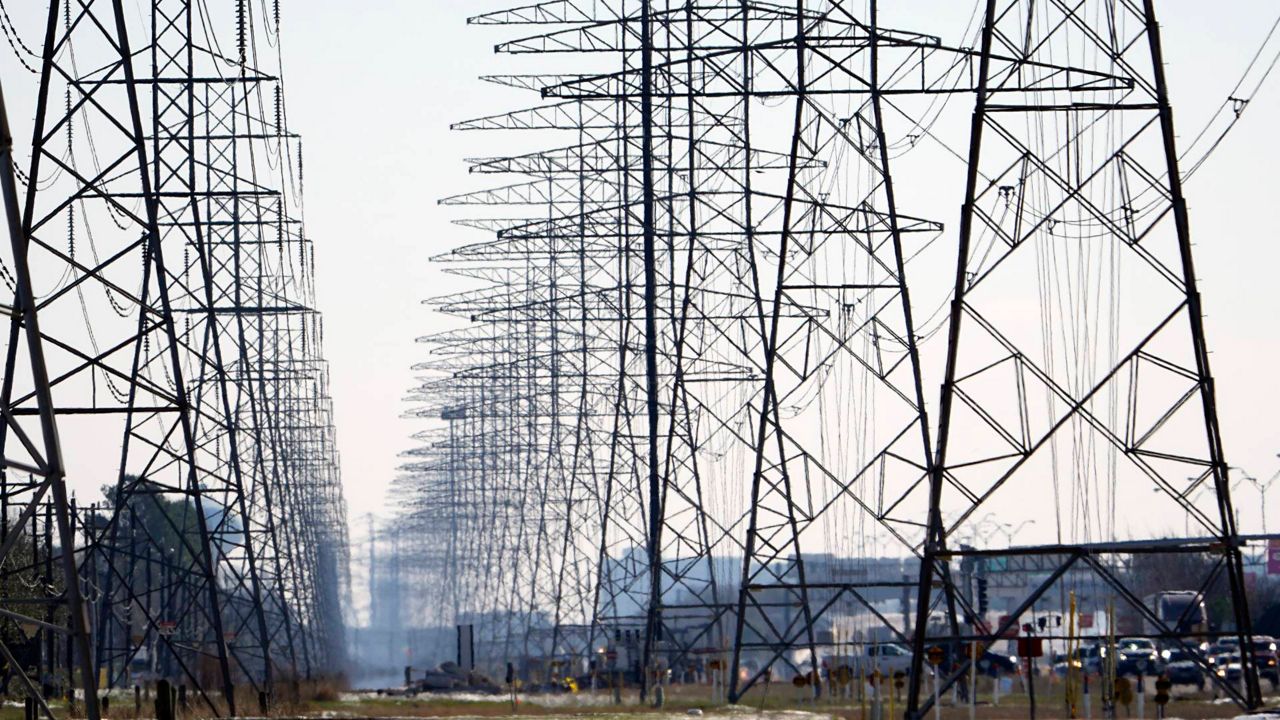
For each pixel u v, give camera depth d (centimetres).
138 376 11719
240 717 12544
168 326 11212
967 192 9688
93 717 7188
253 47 11238
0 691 14500
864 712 10794
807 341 14375
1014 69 9931
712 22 13950
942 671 14400
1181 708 11256
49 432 7069
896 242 12862
